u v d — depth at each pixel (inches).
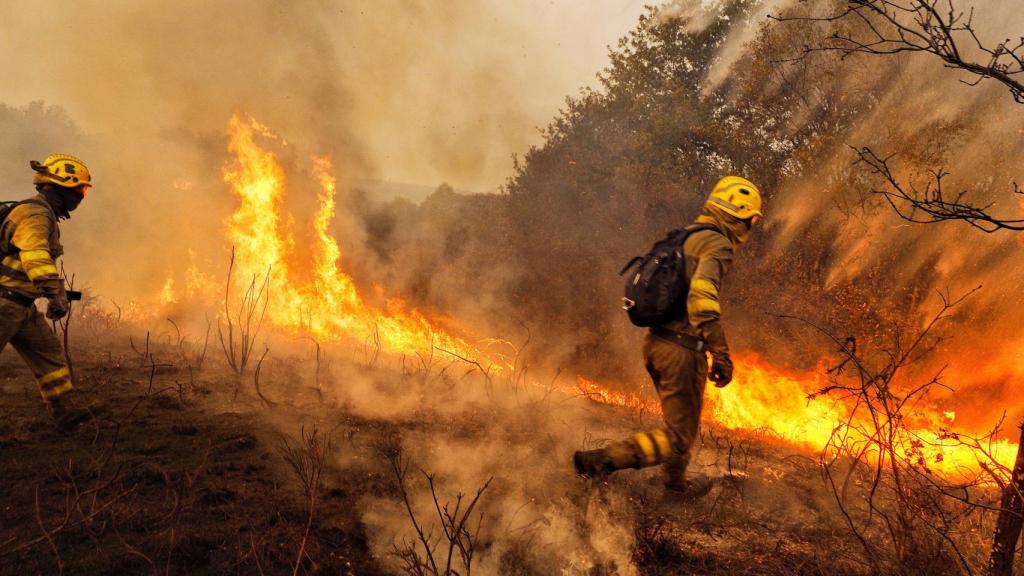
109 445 165.2
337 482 154.9
